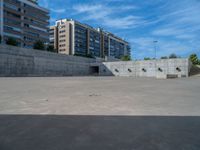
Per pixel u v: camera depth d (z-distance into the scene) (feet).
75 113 16.96
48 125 13.43
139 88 40.16
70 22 360.28
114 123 13.91
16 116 15.94
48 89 37.47
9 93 30.91
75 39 359.25
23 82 57.06
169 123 13.89
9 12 229.25
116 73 151.12
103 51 428.97
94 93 31.07
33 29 261.44
